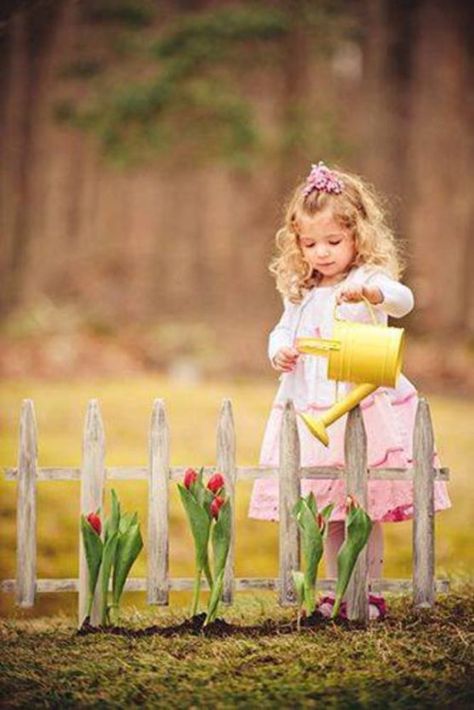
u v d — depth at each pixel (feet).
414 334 73.51
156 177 86.99
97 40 67.15
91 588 17.37
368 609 17.74
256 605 20.53
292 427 17.61
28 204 79.00
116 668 15.69
